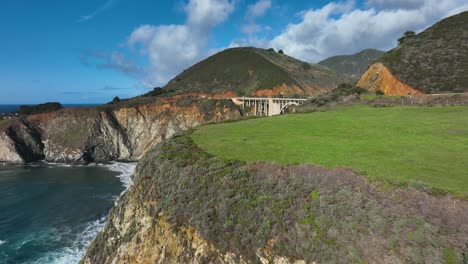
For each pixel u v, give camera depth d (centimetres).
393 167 1470
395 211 1121
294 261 1200
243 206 1453
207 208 1536
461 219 1006
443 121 2648
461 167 1430
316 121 3198
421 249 994
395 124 2684
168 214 1691
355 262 1076
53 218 3247
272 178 1517
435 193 1145
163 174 1955
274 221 1335
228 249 1362
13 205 3656
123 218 2064
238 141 2397
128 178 5016
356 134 2389
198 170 1788
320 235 1202
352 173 1397
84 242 2700
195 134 2842
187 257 1468
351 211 1202
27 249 2578
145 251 1697
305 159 1719
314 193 1353
